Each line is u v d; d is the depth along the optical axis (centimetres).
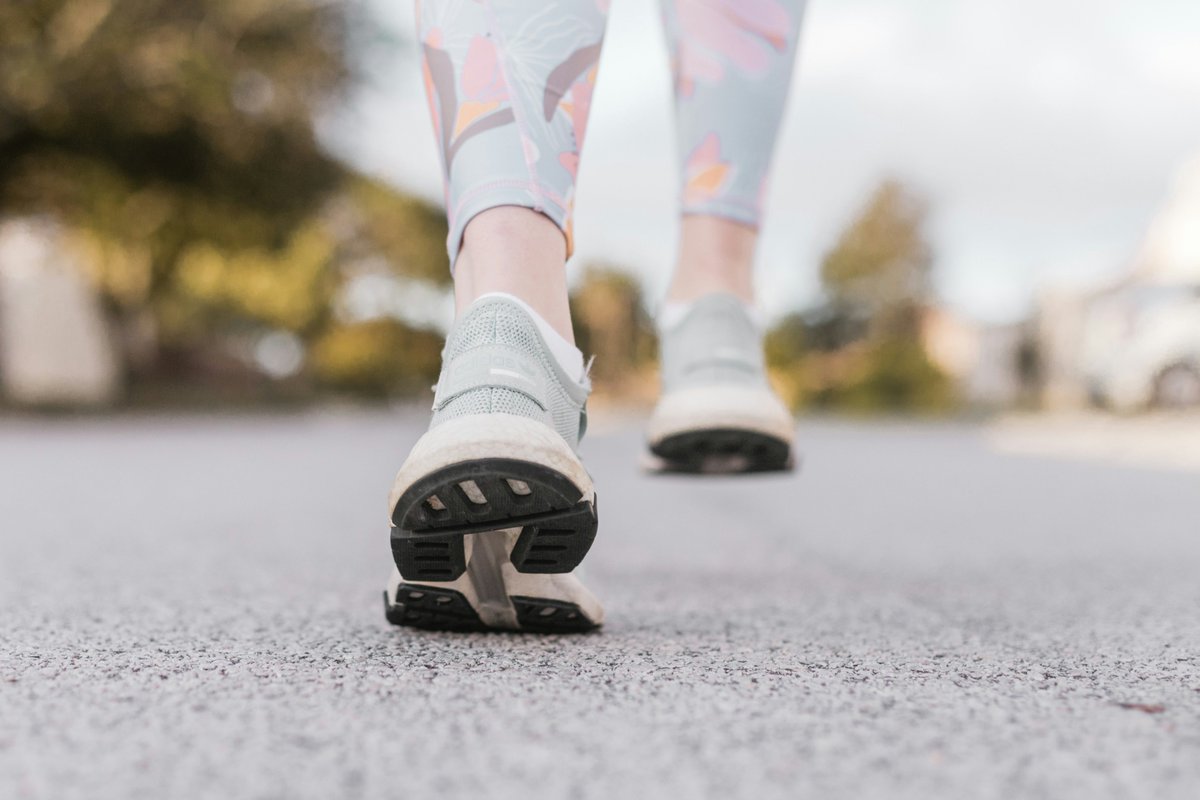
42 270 1195
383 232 2223
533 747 52
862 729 56
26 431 665
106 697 62
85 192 996
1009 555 156
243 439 616
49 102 800
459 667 71
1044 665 74
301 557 148
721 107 111
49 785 46
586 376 84
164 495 264
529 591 81
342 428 838
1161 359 989
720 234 112
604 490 300
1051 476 365
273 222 1036
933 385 1634
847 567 141
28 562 139
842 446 609
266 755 51
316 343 1978
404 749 52
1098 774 49
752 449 111
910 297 2703
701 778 48
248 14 857
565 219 83
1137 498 274
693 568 139
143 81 810
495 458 69
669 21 117
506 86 82
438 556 76
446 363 79
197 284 1525
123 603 103
